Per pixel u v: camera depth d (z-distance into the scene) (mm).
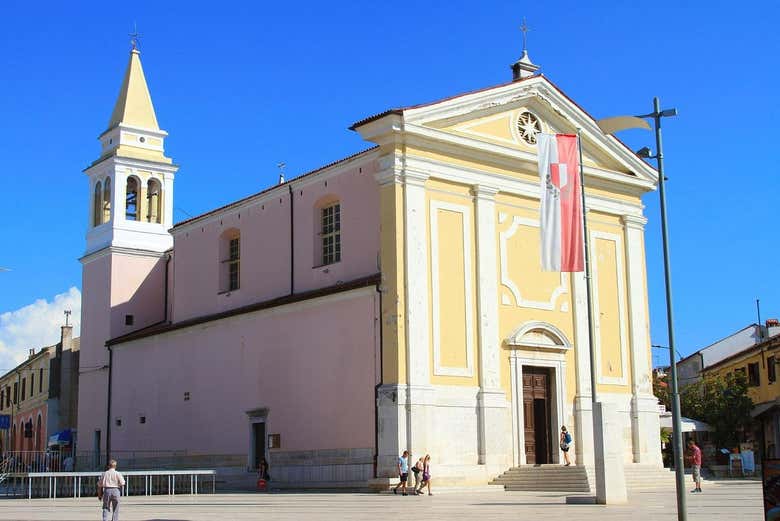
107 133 52438
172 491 33719
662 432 49188
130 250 49594
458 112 34062
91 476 36406
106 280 49344
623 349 38344
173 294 46062
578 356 36438
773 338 51281
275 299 37875
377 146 34281
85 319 50500
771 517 13875
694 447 31688
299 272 38000
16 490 36969
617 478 25250
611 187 39375
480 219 34250
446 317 32719
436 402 31703
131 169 51125
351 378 32750
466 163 34250
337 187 36562
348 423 32562
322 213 37906
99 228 51000
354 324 33000
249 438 37031
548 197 29906
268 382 36594
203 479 37438
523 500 26766
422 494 29375
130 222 50250
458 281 33344
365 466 31547
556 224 29797
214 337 40156
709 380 51656
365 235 34781
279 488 34719
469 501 26469
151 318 49562
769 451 50125
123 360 46531
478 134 34875
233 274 42781
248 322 38219
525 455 34062
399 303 31516
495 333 33938
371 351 32125
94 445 47594
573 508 23688
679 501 17891
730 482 37188
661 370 70250
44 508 26359
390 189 32375
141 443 44000
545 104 37188
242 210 41906
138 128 51875
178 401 41781
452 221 33625
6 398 75062
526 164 35969
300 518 21156
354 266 35156
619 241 39469
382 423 31047
